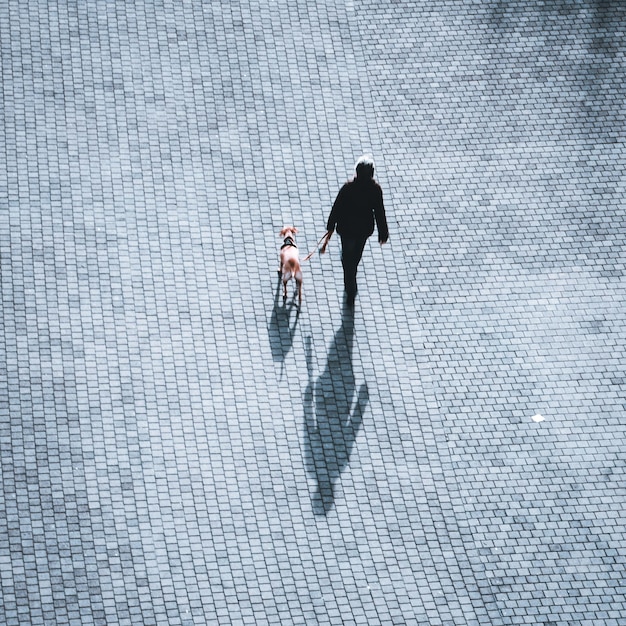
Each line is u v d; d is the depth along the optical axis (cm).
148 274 2661
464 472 2469
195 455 2416
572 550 2386
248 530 2331
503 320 2705
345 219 2562
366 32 3192
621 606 2327
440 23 3241
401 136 2995
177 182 2825
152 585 2244
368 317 2672
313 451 2456
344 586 2289
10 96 2908
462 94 3097
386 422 2517
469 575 2331
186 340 2573
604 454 2528
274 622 2231
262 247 2748
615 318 2741
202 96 2991
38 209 2722
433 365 2617
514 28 3256
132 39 3069
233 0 3198
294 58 3105
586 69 3192
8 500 2306
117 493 2342
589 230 2880
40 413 2427
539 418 2564
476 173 2950
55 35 3039
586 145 3038
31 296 2588
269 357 2578
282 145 2931
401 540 2359
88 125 2889
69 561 2250
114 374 2502
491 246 2825
